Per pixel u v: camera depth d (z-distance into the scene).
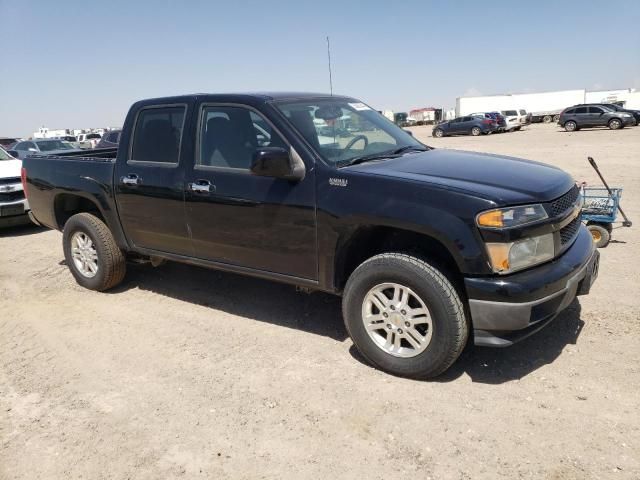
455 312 3.29
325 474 2.74
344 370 3.74
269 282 5.59
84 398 3.56
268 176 3.86
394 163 3.87
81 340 4.46
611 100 53.59
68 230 5.59
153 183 4.66
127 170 4.90
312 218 3.76
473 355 3.84
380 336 3.69
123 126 5.01
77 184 5.38
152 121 4.77
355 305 3.67
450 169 3.70
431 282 3.30
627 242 6.45
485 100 56.16
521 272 3.24
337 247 3.70
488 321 3.21
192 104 4.47
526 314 3.16
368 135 4.41
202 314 4.88
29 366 4.06
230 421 3.22
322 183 3.70
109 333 4.57
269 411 3.29
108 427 3.22
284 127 3.92
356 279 3.62
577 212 3.73
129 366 3.96
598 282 5.09
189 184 4.39
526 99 55.16
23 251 7.64
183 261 4.76
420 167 3.75
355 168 3.70
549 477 2.62
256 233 4.09
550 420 3.05
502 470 2.69
